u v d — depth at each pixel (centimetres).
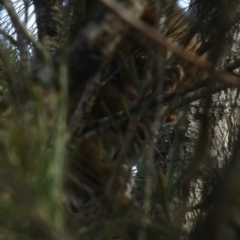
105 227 205
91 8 254
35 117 154
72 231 194
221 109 313
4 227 150
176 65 263
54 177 142
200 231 196
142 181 239
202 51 259
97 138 347
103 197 217
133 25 146
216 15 257
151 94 233
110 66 331
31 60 242
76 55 193
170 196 225
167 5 269
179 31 302
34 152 146
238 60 256
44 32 263
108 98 374
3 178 142
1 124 160
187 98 251
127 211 215
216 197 164
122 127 334
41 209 140
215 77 164
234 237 170
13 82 173
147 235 213
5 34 245
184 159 286
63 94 159
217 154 296
